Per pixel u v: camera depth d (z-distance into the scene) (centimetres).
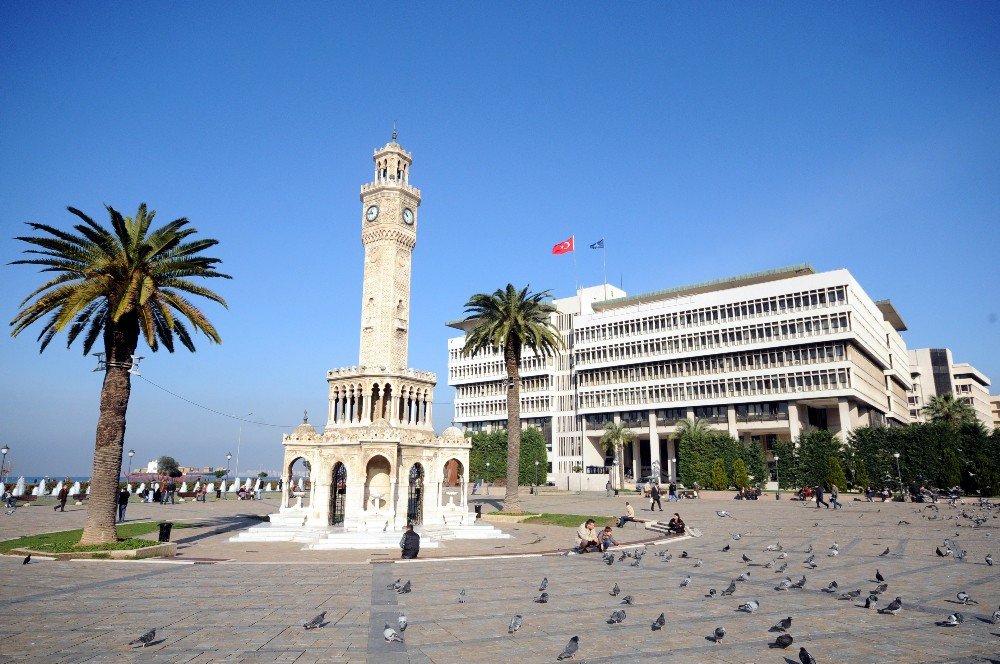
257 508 7025
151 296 3494
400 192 5506
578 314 14362
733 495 8900
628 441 12550
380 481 4725
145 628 1686
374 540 3922
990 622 1714
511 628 1620
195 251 3744
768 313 11194
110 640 1557
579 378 13525
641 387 12625
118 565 2945
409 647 1500
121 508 5350
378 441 4591
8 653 1434
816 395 10531
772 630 1622
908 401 18150
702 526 4934
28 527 4509
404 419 5097
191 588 2320
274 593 2222
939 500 7075
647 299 13588
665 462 13762
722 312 11750
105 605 1995
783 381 10912
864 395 10925
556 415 14225
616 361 12938
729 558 3130
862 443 9075
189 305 3625
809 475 9312
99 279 3341
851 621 1739
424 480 4884
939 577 2445
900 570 2627
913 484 7112
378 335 5222
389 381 5012
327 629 1677
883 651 1442
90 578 2542
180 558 3197
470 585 2402
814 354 10675
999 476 7931
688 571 2723
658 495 6581
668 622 1747
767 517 5562
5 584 2367
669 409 12350
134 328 3547
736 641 1538
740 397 11356
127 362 3512
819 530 4403
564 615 1845
